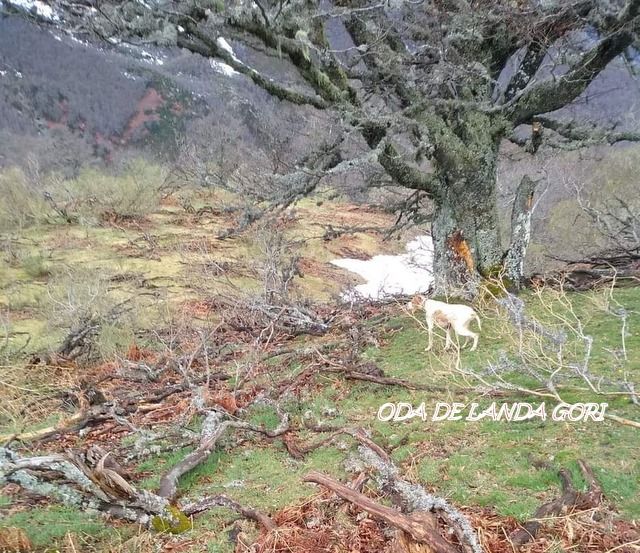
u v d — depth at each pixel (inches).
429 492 134.9
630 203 526.3
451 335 271.7
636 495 120.2
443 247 340.5
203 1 210.4
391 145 308.2
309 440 187.2
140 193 782.5
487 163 318.3
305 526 129.5
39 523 144.2
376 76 291.4
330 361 251.9
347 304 415.5
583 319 255.4
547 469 135.4
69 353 343.9
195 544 129.3
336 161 317.7
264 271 444.1
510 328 253.6
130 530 137.3
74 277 488.7
